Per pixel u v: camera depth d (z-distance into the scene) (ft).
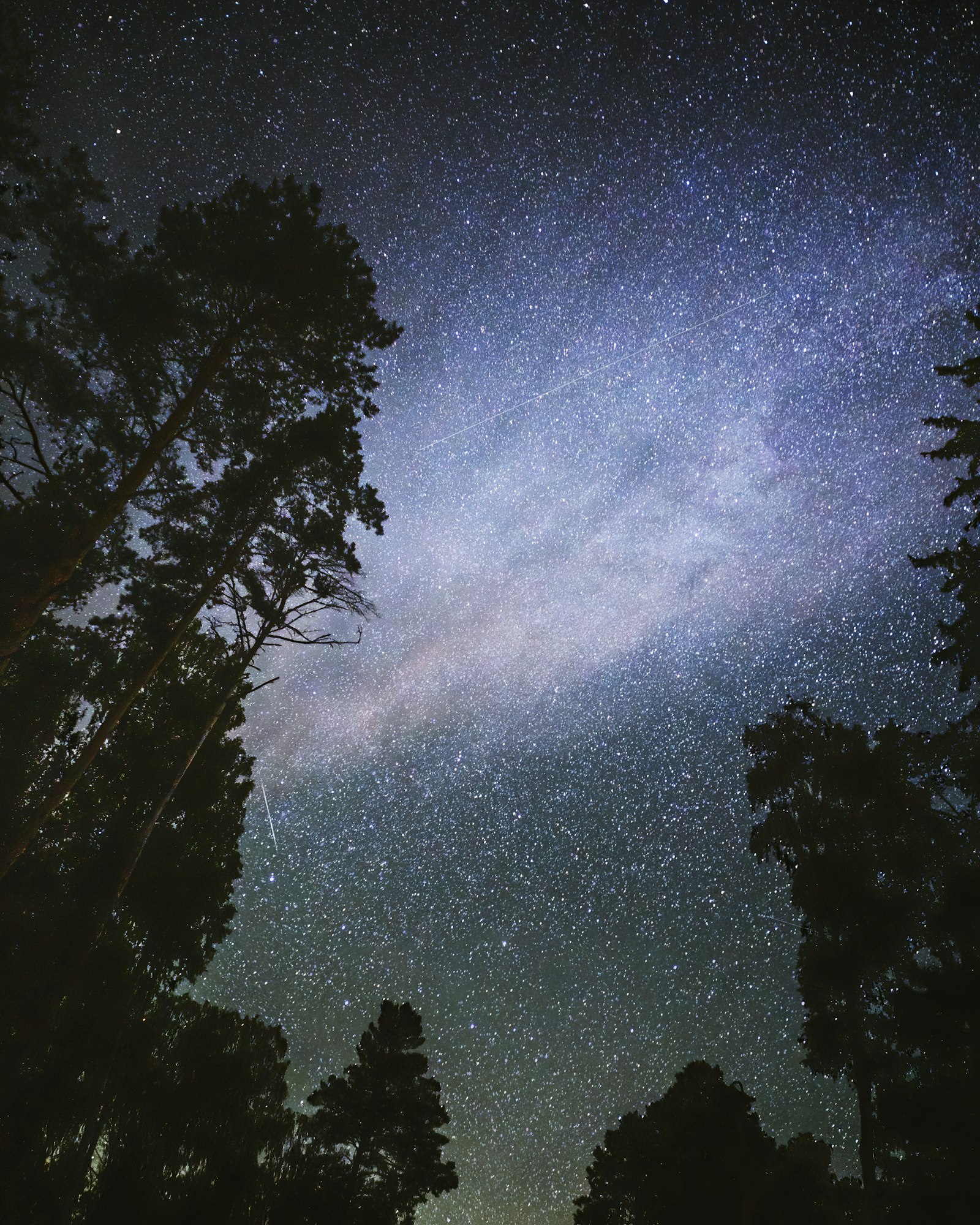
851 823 47.80
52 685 48.83
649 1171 49.16
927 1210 31.37
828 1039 45.47
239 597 54.34
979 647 42.96
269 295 48.34
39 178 42.91
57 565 41.19
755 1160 44.80
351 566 55.93
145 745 51.29
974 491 43.60
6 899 40.91
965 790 43.62
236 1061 48.14
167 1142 41.96
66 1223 35.22
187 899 50.55
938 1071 38.47
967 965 34.78
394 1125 57.77
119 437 48.91
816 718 53.11
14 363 43.80
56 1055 39.09
